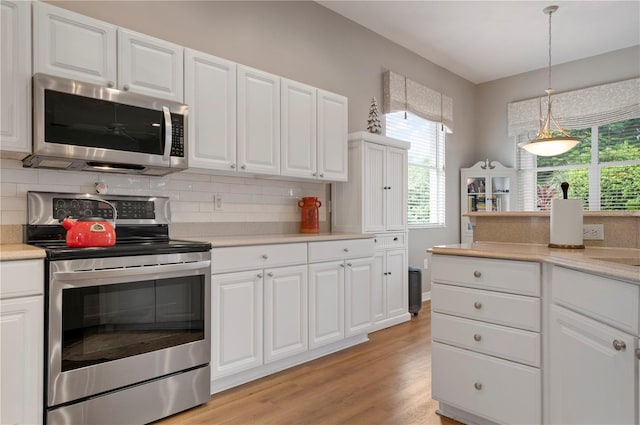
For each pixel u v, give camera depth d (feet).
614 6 12.44
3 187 6.80
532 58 16.52
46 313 5.55
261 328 8.19
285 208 11.05
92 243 6.30
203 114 8.16
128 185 8.14
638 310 3.86
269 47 10.85
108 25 7.01
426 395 7.54
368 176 11.68
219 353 7.50
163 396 6.63
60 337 5.61
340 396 7.48
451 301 6.61
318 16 12.16
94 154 6.56
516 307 5.81
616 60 15.78
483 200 17.95
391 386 7.93
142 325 6.43
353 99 13.21
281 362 8.80
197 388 7.06
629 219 6.43
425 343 10.62
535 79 17.79
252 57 10.46
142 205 8.17
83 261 5.82
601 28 13.93
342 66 12.86
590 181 16.47
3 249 5.80
